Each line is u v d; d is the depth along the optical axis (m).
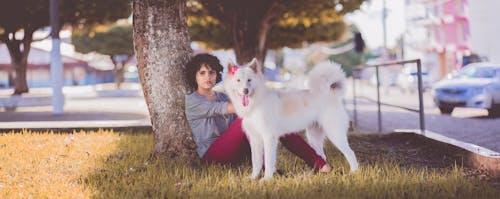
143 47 5.52
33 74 48.78
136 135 8.48
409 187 4.32
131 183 4.61
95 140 7.72
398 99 22.33
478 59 30.34
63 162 5.87
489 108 13.15
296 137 5.27
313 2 15.56
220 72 5.51
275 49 25.64
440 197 4.04
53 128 9.03
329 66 5.18
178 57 5.53
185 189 4.39
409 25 42.81
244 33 15.42
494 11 30.42
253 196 4.13
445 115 13.90
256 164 4.95
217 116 5.33
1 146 7.15
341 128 5.14
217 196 4.12
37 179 4.90
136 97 29.17
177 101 5.52
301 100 5.03
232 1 15.18
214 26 23.81
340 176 4.81
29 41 22.31
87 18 20.83
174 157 5.53
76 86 53.62
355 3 16.28
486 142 8.25
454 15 35.53
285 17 16.36
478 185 4.45
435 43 39.06
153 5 5.45
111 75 64.62
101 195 4.24
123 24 34.53
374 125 11.77
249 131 4.92
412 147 7.09
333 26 24.23
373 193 4.12
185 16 5.66
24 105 19.86
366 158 6.26
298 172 5.16
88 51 34.66
